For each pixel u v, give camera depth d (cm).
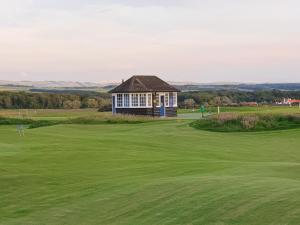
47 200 1830
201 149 3347
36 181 2112
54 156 2750
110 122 5722
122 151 3011
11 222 1606
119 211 1611
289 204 1423
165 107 6988
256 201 1485
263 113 4897
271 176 1938
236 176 1938
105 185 1967
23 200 1847
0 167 2397
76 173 2248
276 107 8088
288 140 3853
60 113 8731
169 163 2461
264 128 4478
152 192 1759
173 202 1609
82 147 3203
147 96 6881
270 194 1544
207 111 7644
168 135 4200
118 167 2381
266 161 2803
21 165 2469
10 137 4019
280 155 3114
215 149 3362
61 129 5009
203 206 1516
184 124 5119
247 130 4444
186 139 3947
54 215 1645
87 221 1561
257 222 1327
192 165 2367
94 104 12581
